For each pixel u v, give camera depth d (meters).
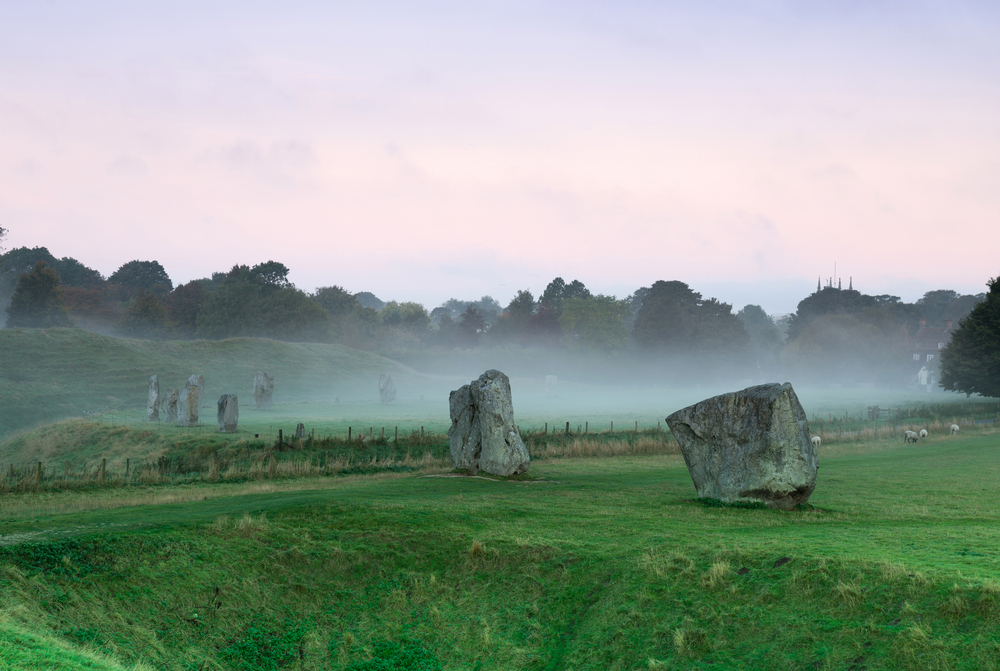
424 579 16.31
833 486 28.41
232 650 14.20
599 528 18.62
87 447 44.22
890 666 10.57
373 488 26.81
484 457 32.34
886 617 11.57
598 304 147.12
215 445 40.06
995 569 12.52
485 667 13.55
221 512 20.03
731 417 23.44
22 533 17.02
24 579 14.53
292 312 142.50
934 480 30.58
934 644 10.59
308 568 16.78
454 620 15.00
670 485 29.33
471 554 16.81
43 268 118.94
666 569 14.69
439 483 28.62
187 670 13.37
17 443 49.38
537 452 42.44
